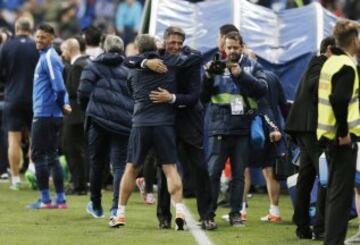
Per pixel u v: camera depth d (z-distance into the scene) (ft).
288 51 155.84
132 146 112.27
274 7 243.40
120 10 278.87
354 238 107.24
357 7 256.32
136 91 111.34
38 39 130.31
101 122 118.73
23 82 154.81
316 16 159.22
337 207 93.25
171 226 117.80
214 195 115.75
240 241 107.14
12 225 118.21
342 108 90.63
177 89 112.06
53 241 105.91
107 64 120.26
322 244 105.29
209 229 114.73
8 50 155.33
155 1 163.02
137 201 145.38
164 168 112.68
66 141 152.05
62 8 283.79
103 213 126.52
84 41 152.97
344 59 91.71
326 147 93.66
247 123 117.08
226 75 116.37
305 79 106.32
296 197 109.29
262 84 115.34
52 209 133.59
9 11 284.82
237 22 158.61
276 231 115.55
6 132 171.42
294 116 107.04
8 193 152.46
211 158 116.67
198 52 112.47
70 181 155.63
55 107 131.54
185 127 113.39
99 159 122.21
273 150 123.54
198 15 162.81
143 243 104.58
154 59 110.11
